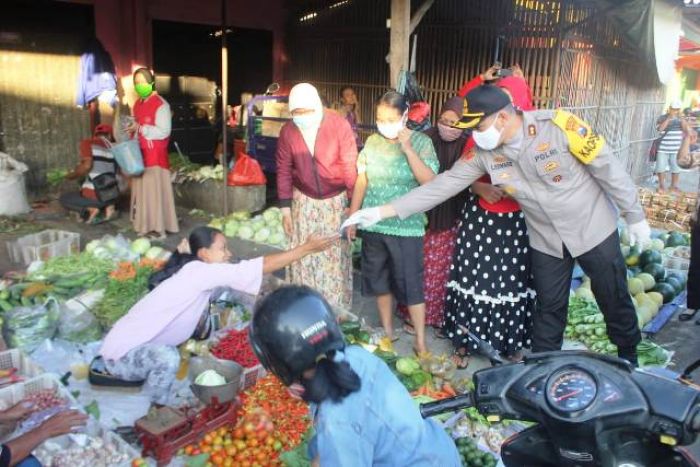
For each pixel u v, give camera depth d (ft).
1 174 25.13
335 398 5.38
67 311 13.93
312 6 34.35
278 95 32.04
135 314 12.33
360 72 32.55
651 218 28.86
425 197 11.66
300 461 9.58
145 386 12.05
